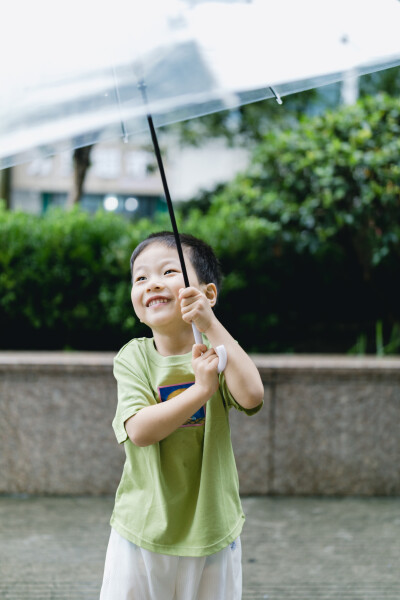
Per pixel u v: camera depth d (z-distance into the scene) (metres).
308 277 5.45
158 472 1.73
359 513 3.83
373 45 1.94
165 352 1.86
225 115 8.80
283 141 5.25
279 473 4.09
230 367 1.70
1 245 4.90
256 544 3.38
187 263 1.85
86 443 4.08
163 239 1.87
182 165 12.08
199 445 1.77
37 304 4.89
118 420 1.77
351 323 5.65
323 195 4.95
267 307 5.28
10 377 4.07
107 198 11.22
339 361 4.22
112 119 1.70
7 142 1.70
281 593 2.85
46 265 4.88
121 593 1.74
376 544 3.39
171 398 1.77
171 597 1.75
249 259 5.17
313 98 7.90
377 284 5.29
